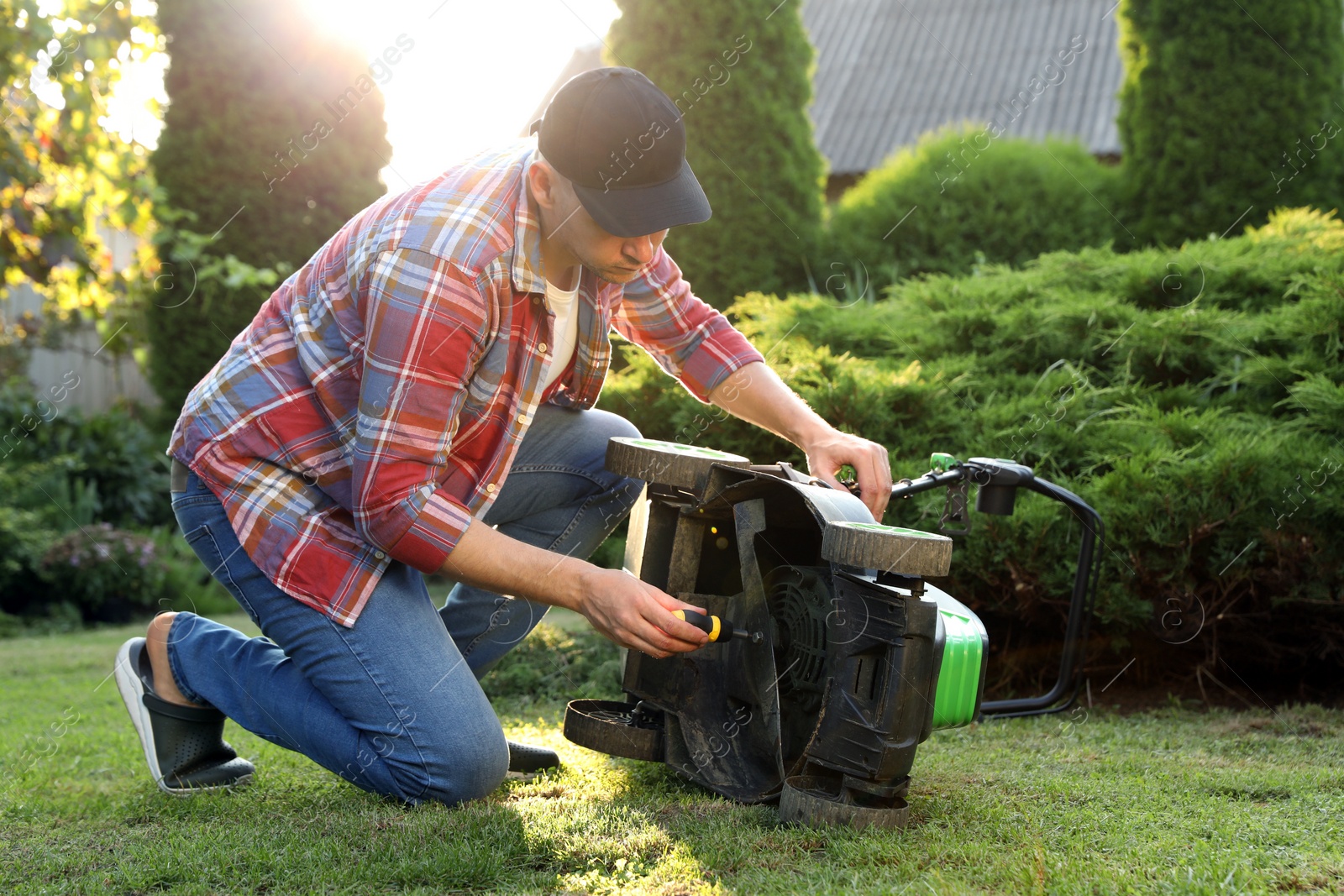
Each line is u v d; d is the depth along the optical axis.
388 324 1.59
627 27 6.27
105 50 5.58
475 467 1.79
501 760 1.74
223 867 1.46
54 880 1.46
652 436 3.72
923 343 3.85
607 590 1.57
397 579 1.76
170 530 7.29
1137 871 1.34
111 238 8.38
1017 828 1.54
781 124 6.27
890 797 1.57
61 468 7.09
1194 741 2.28
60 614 6.10
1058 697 2.17
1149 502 2.72
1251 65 5.90
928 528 2.94
